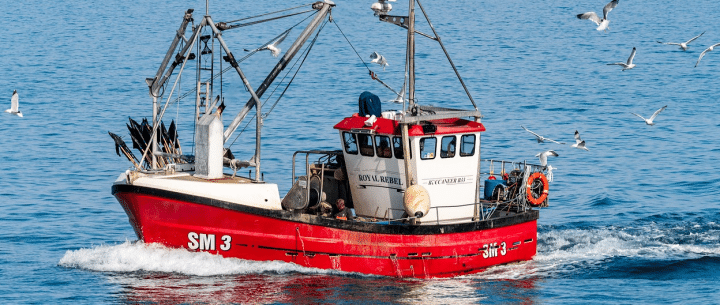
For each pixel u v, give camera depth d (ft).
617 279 288.10
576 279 286.87
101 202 395.55
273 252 275.39
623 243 333.62
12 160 480.23
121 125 588.91
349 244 275.59
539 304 260.01
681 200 404.36
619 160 492.54
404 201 274.57
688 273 295.28
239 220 272.10
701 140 544.21
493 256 294.25
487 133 565.12
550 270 296.71
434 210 286.66
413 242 276.82
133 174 280.51
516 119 614.75
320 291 263.08
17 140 534.78
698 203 397.80
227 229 272.72
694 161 487.20
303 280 271.08
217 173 281.54
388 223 281.33
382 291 265.34
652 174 458.91
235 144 522.06
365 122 281.54
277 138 537.24
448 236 281.54
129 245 300.40
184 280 272.51
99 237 339.77
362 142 288.71
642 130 579.07
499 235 294.87
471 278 284.20
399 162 281.74
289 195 279.08
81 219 366.43
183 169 291.38
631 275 293.23
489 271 293.02
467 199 293.23
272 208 275.18
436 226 278.67
